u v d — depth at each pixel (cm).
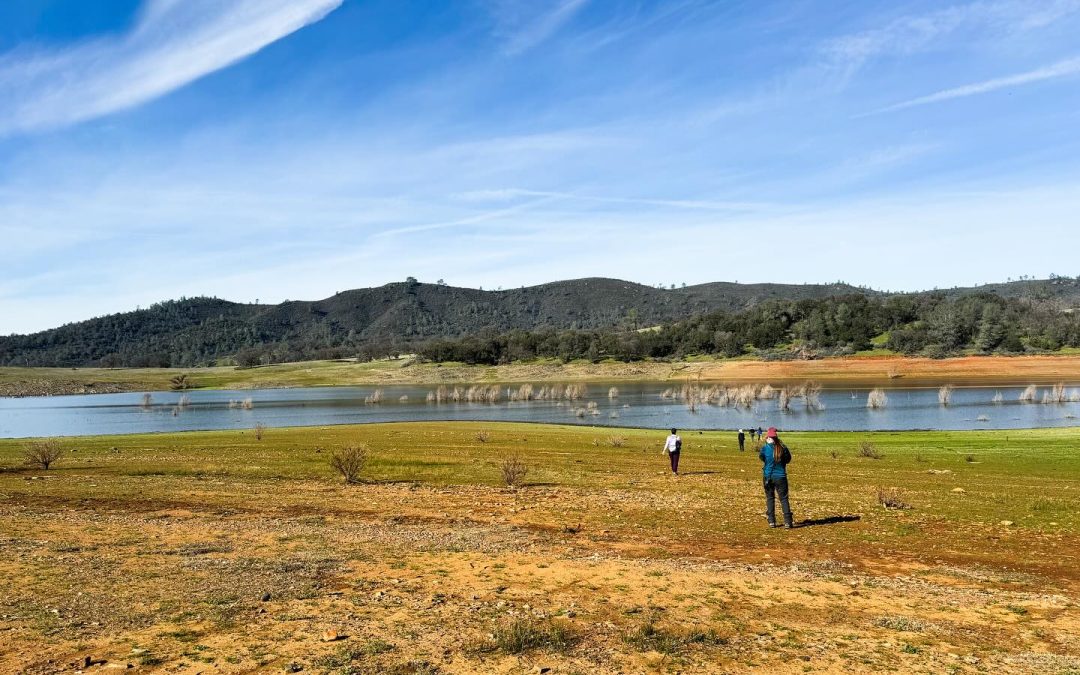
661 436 4141
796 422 5878
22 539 1327
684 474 2320
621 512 1598
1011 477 2223
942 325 15200
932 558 1170
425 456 2884
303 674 661
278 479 2222
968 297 18500
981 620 845
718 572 1072
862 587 991
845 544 1270
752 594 952
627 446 3438
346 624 812
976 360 12625
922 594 955
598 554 1195
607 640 763
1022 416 5959
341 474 2284
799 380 12281
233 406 9856
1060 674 673
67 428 6988
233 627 802
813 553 1206
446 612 859
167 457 2919
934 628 812
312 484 2102
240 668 677
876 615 862
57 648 731
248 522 1509
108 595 932
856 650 739
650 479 2188
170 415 8562
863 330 16438
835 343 16188
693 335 17438
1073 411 6325
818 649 741
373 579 1024
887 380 11550
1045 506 1625
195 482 2150
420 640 759
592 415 6938
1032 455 2794
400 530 1412
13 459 2911
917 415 6256
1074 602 916
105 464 2692
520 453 3022
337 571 1072
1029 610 884
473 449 3209
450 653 720
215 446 3453
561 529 1413
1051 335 14688
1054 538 1306
